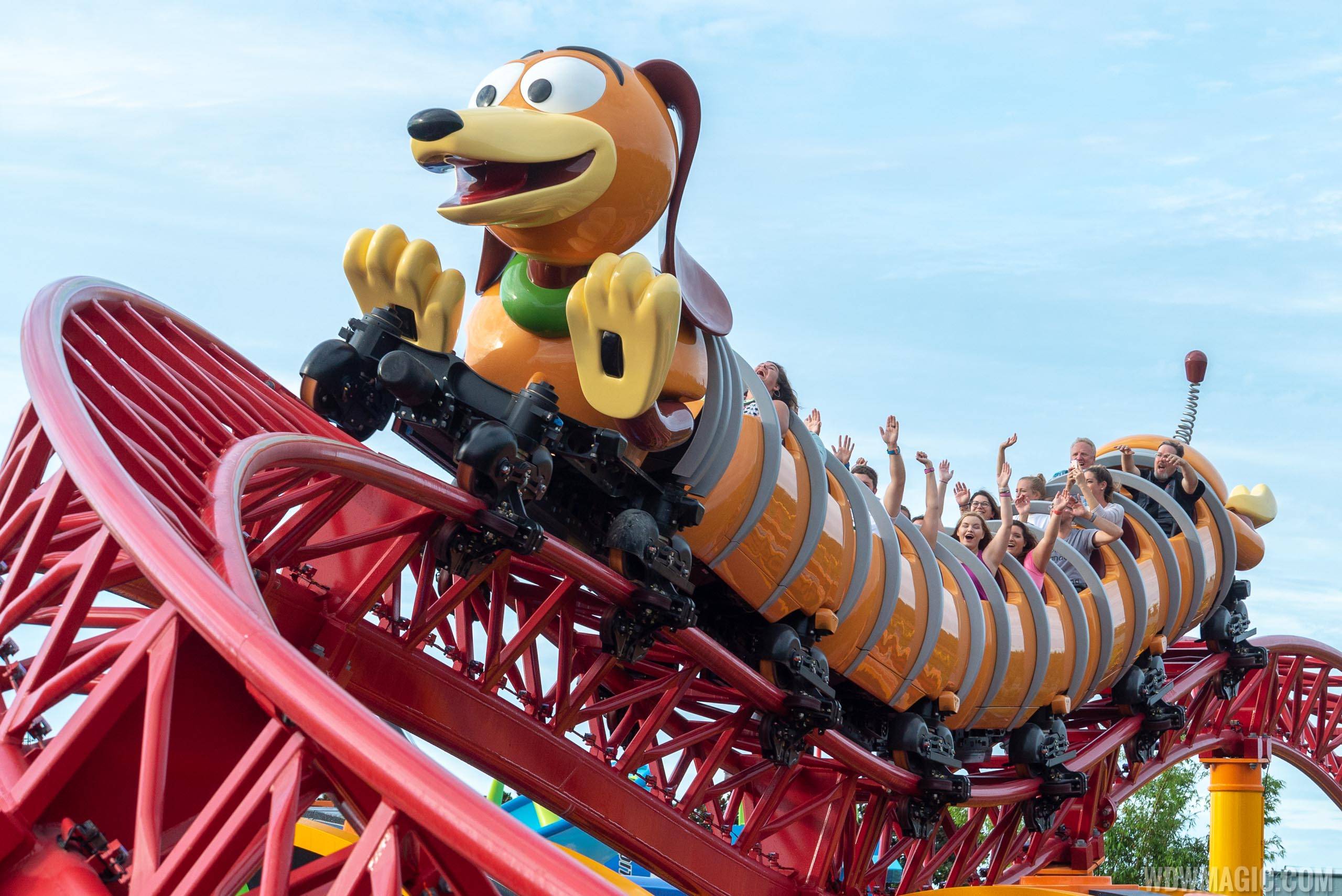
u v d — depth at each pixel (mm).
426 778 3943
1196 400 21328
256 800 4328
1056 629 16547
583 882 3621
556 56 10008
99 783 5316
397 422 10125
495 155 9180
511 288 10297
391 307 9844
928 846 16922
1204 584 19766
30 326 6707
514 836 3777
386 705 9766
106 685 4875
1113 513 18562
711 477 10828
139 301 8617
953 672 14781
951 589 14977
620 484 10258
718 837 12797
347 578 9906
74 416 5672
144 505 4977
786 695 12273
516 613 12234
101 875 4902
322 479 9961
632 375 9492
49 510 6000
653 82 10422
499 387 9695
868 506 13445
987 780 17469
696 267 10914
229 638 4391
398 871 3961
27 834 4863
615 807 11516
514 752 10656
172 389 7977
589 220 9773
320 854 14062
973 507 17344
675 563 10484
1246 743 24766
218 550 5801
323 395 9680
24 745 5355
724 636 12641
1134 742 20438
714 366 10797
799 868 15016
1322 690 27703
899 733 14547
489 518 9305
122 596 8742
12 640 6262
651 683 11961
